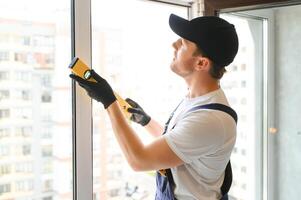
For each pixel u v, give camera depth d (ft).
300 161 6.93
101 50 4.90
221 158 3.65
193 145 3.40
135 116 4.46
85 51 4.44
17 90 4.18
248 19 6.58
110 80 5.10
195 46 3.69
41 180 4.41
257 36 6.90
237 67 6.85
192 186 3.70
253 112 7.19
